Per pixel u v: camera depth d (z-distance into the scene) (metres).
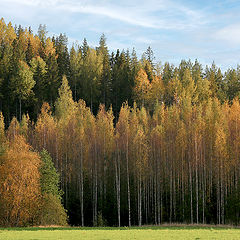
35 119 100.19
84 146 71.75
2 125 80.44
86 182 71.56
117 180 64.50
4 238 31.70
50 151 75.88
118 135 68.94
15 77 99.56
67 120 81.75
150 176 68.06
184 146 67.56
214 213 64.12
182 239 31.31
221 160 60.94
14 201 46.72
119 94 115.38
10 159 49.12
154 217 67.06
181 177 69.81
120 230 40.25
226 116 78.00
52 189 55.16
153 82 116.75
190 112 81.69
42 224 50.94
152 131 70.25
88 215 68.56
